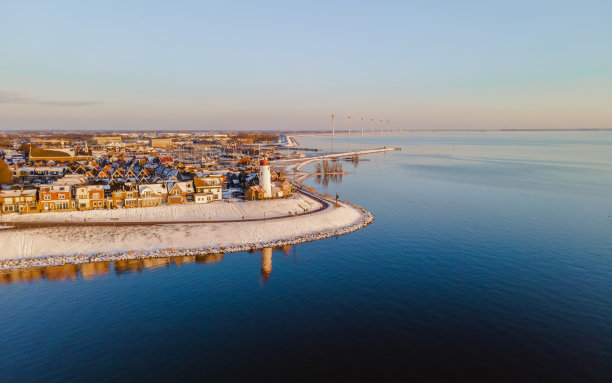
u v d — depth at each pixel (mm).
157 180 147375
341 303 61625
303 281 70250
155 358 47375
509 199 147375
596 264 78250
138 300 62531
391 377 44188
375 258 82375
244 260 81125
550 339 51594
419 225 109500
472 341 51156
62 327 54344
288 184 135375
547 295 64375
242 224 99875
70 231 89625
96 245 85000
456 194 159125
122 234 90312
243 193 134375
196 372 44844
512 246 89938
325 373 44844
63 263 77312
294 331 53469
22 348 49375
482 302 61906
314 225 104188
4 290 65812
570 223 110438
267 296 64062
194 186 120125
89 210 104562
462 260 80938
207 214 108500
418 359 47469
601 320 56375
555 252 85562
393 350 49219
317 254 84938
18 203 100812
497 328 54281
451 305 60938
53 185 106062
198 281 70125
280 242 91875
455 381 43562
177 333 52812
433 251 86750
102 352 48562
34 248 82062
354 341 51188
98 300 62500
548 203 139250
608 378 43906
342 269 76062
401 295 64438
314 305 61000
